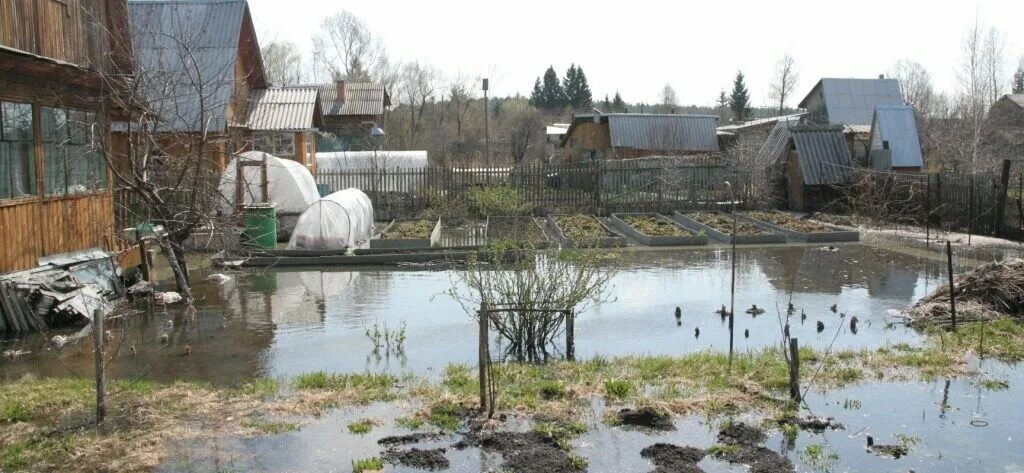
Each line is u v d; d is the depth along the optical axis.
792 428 6.66
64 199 12.40
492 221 24.91
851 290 13.72
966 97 36.94
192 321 11.59
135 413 7.14
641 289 13.92
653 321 11.46
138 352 9.85
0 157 10.82
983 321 10.45
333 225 18.05
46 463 6.02
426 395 7.61
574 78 90.50
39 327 10.84
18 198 11.20
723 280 14.81
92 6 13.12
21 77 11.25
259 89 27.38
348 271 16.09
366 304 12.77
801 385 7.87
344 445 6.40
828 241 20.19
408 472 5.88
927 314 11.12
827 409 7.20
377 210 26.45
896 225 22.86
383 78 66.75
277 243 20.17
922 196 22.81
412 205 26.64
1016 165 29.36
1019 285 11.26
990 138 36.66
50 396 7.57
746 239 20.00
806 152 26.44
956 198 21.45
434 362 9.26
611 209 26.72
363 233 20.64
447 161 47.03
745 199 26.80
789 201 27.38
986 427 6.76
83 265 12.49
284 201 20.77
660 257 17.81
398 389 7.91
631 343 10.20
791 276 15.19
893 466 5.98
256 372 8.91
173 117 18.61
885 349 9.33
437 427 6.78
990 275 11.56
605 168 26.98
